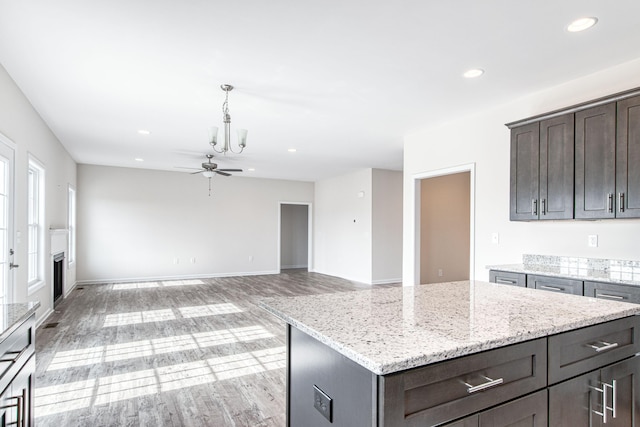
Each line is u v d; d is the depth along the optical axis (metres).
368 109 4.04
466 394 1.01
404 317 1.33
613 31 2.43
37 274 4.65
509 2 2.12
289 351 1.44
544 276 2.90
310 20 2.31
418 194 5.09
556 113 3.03
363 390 0.96
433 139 4.75
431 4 2.14
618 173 2.62
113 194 7.99
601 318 1.36
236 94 3.60
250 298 6.33
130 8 2.19
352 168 8.08
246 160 7.20
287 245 11.44
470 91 3.50
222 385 2.86
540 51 2.72
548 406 1.18
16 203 3.47
